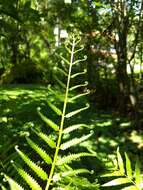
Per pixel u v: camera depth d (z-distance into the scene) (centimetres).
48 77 1315
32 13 347
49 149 336
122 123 1020
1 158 228
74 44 154
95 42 1178
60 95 150
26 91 808
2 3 282
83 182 155
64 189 151
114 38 1166
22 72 1310
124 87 1305
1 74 1277
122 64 1209
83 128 694
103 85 1476
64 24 1153
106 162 177
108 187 375
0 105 430
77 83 614
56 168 162
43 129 393
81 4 1070
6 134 321
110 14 1094
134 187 162
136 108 1155
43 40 1351
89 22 1122
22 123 387
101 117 1010
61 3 1140
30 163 142
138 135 953
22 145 293
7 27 340
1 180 195
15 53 1298
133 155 753
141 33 1188
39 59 1386
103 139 764
